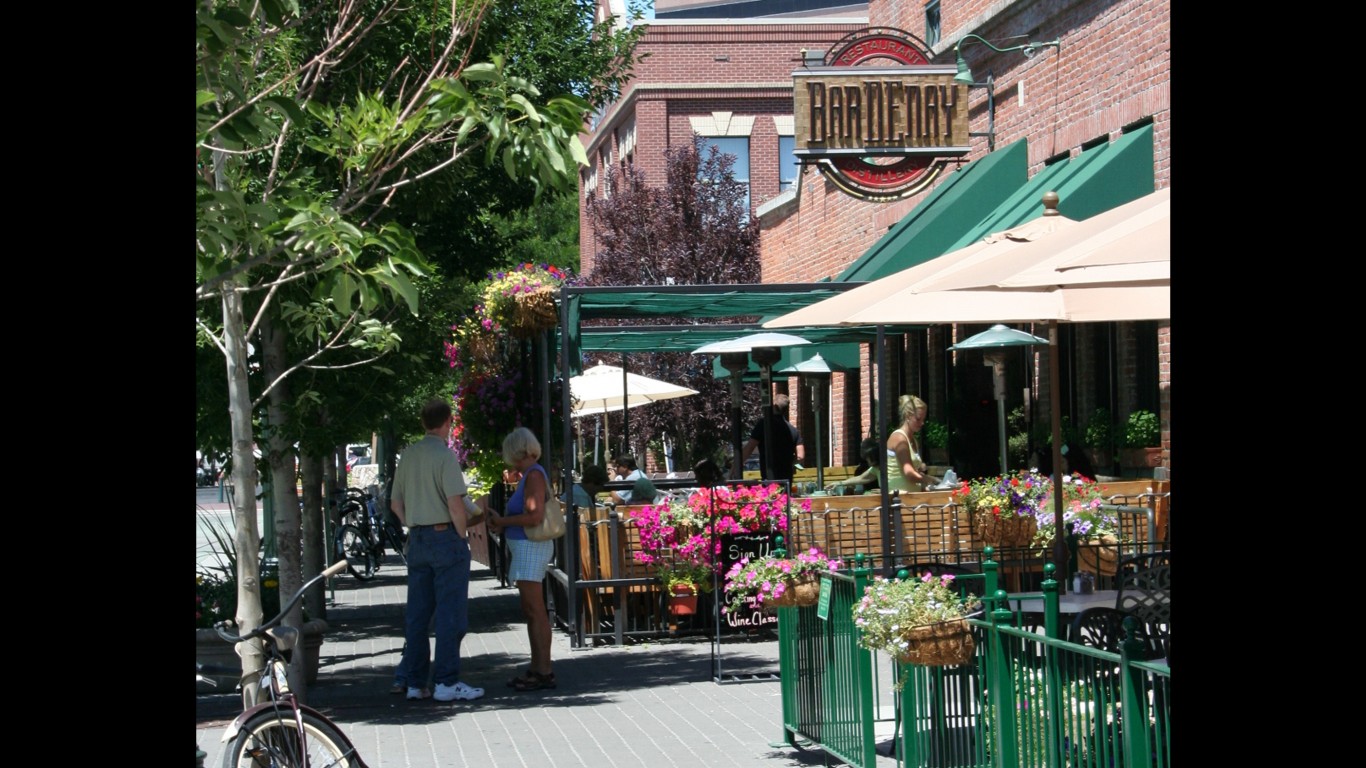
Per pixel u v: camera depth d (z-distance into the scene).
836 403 25.97
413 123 7.58
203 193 5.83
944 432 20.06
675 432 31.41
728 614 12.98
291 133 10.09
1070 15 16.97
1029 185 17.05
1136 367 15.37
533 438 11.19
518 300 13.61
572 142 7.18
